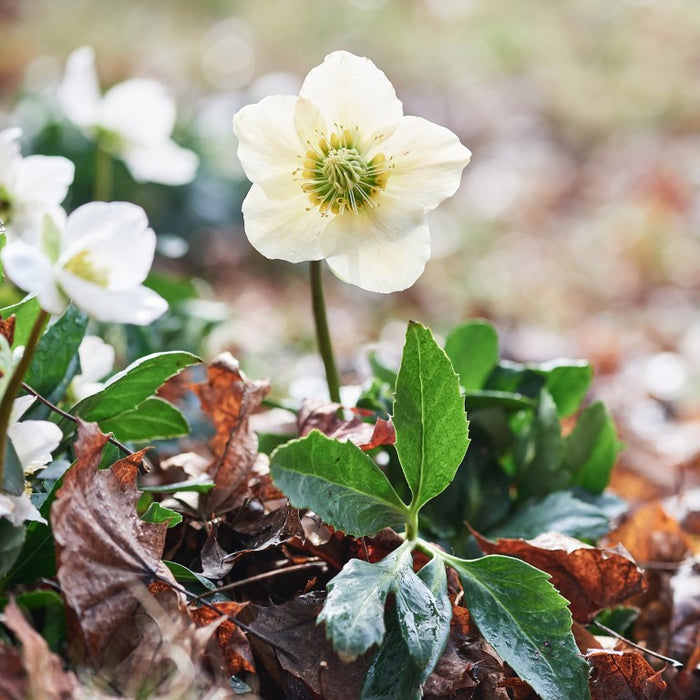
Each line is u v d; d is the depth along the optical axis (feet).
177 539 1.94
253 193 1.84
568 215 7.52
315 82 1.83
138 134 2.68
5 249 1.63
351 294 5.44
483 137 9.50
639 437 3.74
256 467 2.00
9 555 1.70
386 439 1.91
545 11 12.76
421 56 11.51
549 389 2.25
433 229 6.89
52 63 8.91
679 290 6.04
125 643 1.72
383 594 1.74
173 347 2.64
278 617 1.82
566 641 1.77
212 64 10.20
